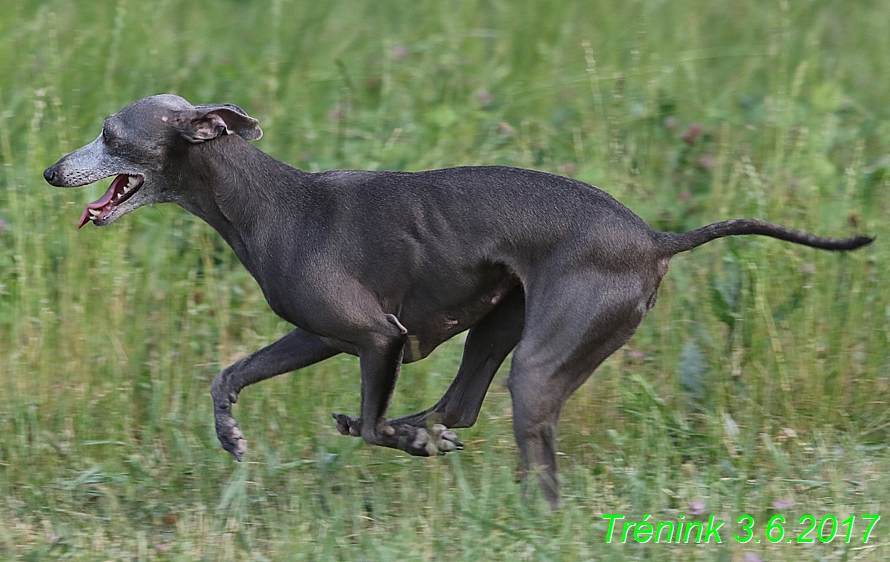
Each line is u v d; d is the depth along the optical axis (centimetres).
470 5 2398
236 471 1336
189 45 2277
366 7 2439
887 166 1756
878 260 1567
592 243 1216
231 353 1605
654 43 2291
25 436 1408
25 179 1720
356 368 1544
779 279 1554
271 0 2356
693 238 1243
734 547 1198
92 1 2241
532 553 1175
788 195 1688
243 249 1303
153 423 1465
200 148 1273
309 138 1986
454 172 1277
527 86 2178
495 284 1266
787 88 2164
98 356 1535
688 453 1418
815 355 1498
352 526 1265
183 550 1207
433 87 2194
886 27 2473
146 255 1703
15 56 2097
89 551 1218
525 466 1246
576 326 1216
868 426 1468
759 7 2494
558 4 2411
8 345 1542
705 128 2048
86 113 1973
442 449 1308
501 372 1580
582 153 1869
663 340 1553
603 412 1473
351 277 1252
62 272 1633
